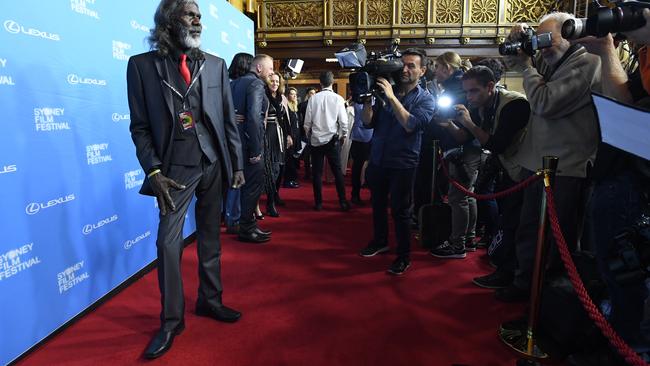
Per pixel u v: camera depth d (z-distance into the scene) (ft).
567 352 5.46
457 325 7.30
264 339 6.83
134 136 6.35
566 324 5.33
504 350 6.51
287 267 10.06
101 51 7.95
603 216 5.00
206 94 6.64
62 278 6.95
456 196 10.53
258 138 11.34
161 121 6.30
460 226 10.61
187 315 7.61
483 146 8.13
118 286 8.61
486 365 6.13
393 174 9.34
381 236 10.96
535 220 7.46
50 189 6.65
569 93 6.38
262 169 11.78
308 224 14.10
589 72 6.35
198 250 7.40
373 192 10.53
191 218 12.17
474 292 8.65
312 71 34.47
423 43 26.16
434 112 9.20
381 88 8.75
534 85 6.75
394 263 9.66
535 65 7.31
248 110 11.20
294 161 20.99
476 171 10.37
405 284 9.04
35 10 6.26
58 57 6.77
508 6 25.00
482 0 25.16
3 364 5.86
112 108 8.32
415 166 9.27
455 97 9.93
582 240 8.06
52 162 6.68
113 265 8.41
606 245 5.02
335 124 15.33
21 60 6.03
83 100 7.43
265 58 12.16
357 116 16.52
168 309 6.57
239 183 7.43
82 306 7.49
